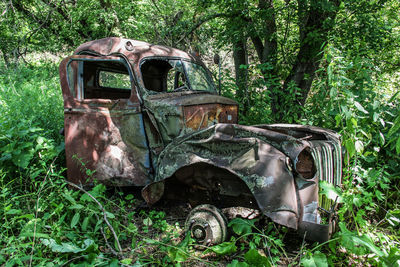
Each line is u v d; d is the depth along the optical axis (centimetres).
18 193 356
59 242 252
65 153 406
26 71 1038
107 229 290
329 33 528
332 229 260
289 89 581
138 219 340
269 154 255
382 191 375
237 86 620
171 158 296
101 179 355
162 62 480
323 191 253
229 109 406
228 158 267
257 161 255
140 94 352
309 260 229
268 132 267
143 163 350
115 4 1159
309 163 264
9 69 1046
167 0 1083
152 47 388
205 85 433
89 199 301
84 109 362
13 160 359
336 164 302
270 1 604
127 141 354
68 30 1266
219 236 275
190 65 426
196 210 287
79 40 1289
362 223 281
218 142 273
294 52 634
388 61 673
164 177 297
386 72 682
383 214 351
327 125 446
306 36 557
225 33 640
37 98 563
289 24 642
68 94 364
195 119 348
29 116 482
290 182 247
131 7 1177
